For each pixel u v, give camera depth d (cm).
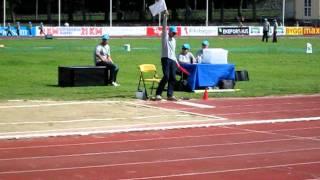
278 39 7588
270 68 3659
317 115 1827
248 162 1153
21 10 12006
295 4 10756
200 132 1504
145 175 1041
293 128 1584
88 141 1362
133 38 7656
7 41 6650
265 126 1612
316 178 1031
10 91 2336
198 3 12344
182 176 1038
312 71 3512
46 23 10419
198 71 2405
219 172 1070
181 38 7569
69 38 7594
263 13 12112
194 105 2008
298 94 2383
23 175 1033
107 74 2577
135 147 1296
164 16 2053
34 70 3362
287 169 1098
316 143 1366
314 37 8288
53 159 1162
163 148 1288
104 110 1847
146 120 1670
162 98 2145
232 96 2270
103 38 2581
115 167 1100
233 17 12100
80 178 1015
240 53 4925
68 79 2522
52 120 1652
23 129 1499
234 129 1557
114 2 11750
